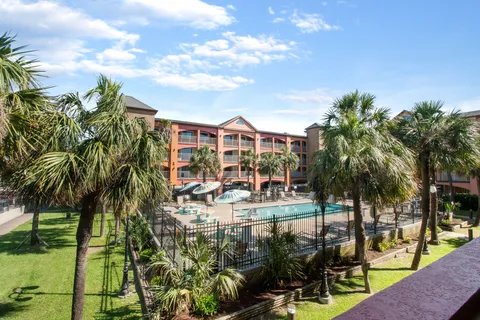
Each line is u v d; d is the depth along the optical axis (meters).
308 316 6.93
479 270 1.21
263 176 42.44
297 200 30.53
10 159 5.46
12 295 8.05
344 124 8.15
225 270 7.22
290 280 8.48
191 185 23.80
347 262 10.34
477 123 10.14
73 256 11.59
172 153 34.50
